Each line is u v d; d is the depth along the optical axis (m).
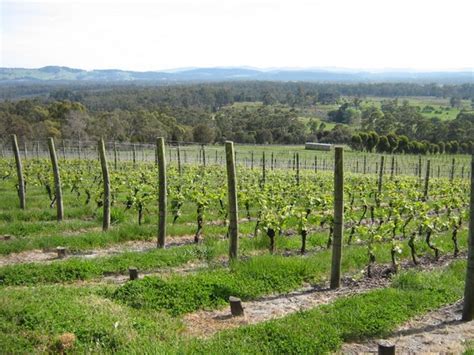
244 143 85.69
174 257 11.66
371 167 55.25
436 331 7.94
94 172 28.94
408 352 7.18
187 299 8.74
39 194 22.30
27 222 15.65
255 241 13.25
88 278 10.39
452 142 75.81
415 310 8.61
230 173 10.96
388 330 7.80
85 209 17.47
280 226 13.16
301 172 35.81
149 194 17.33
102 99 132.75
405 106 127.44
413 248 12.06
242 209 19.12
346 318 7.84
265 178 27.75
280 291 9.78
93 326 6.96
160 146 12.62
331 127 104.44
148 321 7.60
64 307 7.52
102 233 13.87
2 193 21.98
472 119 95.56
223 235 15.00
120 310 7.85
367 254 11.84
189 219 17.12
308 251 13.34
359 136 77.50
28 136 65.81
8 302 7.48
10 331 6.75
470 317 8.33
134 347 6.59
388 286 10.19
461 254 13.29
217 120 95.25
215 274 9.91
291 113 107.88
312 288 10.14
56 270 10.30
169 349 6.58
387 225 12.51
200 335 7.63
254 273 10.01
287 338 7.10
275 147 78.38
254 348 6.75
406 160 63.38
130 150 62.28
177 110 104.12
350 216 15.11
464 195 21.72
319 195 19.00
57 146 61.72
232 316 8.48
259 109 112.88
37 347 6.48
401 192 23.67
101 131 72.62
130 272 9.90
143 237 14.34
